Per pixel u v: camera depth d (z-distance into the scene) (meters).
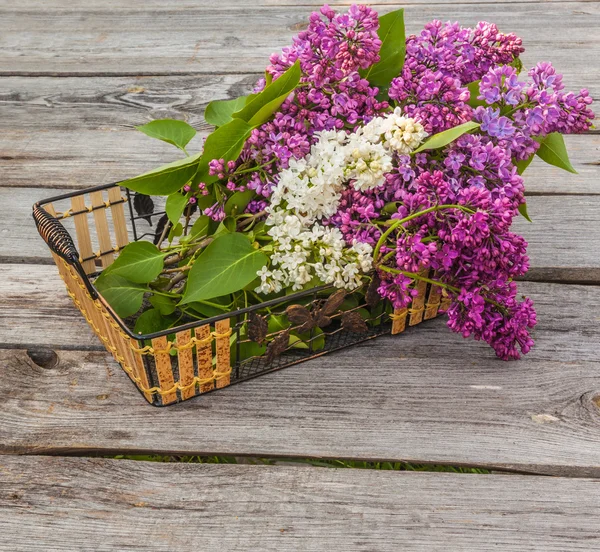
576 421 1.73
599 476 1.68
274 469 1.68
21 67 2.37
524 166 1.79
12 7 2.68
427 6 2.58
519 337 1.74
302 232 1.74
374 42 1.70
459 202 1.67
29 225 2.00
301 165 1.71
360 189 1.73
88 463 1.69
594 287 1.89
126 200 1.86
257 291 1.73
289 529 1.63
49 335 1.83
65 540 1.63
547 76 1.71
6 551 1.62
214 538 1.63
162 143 2.17
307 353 1.79
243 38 2.45
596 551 1.62
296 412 1.73
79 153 2.15
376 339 1.82
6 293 1.89
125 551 1.62
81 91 2.30
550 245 1.95
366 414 1.73
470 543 1.62
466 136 1.71
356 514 1.64
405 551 1.62
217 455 1.70
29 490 1.67
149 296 1.85
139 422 1.72
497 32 1.77
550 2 2.61
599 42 2.41
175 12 2.62
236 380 1.76
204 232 1.82
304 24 2.52
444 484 1.67
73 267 1.70
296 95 1.74
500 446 1.70
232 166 1.72
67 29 2.52
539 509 1.65
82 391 1.76
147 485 1.67
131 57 2.40
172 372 1.76
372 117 1.75
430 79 1.73
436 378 1.77
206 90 2.30
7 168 2.11
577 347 1.81
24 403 1.75
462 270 1.72
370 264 1.71
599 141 2.16
